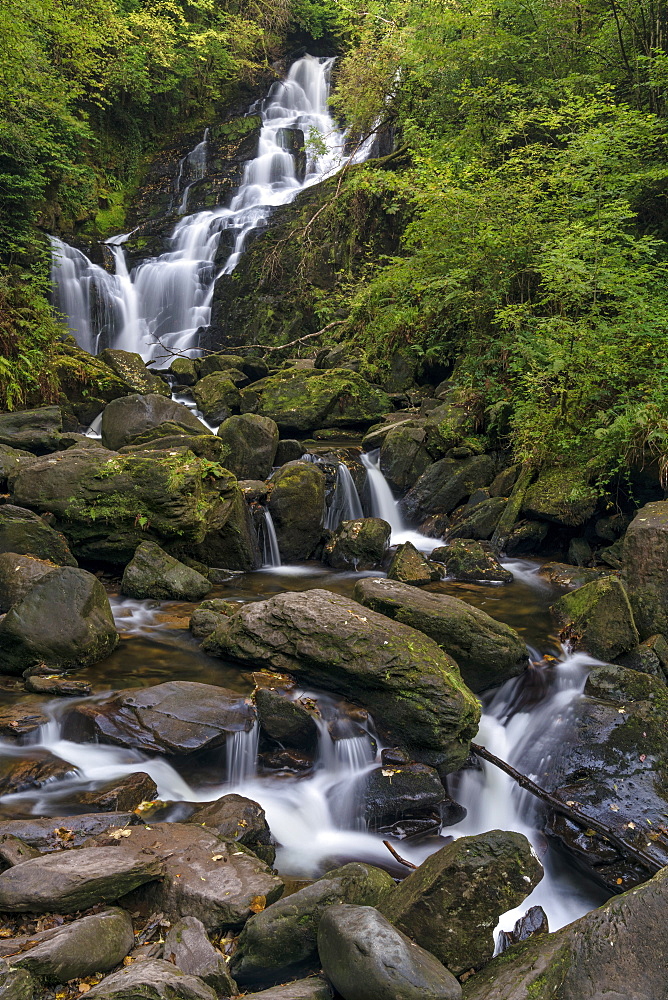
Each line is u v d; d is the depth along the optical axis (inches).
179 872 148.9
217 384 535.5
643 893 136.6
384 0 692.1
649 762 202.7
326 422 502.6
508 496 392.8
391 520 424.2
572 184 413.7
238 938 140.4
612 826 188.1
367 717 209.8
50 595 244.5
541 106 527.2
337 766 202.7
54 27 710.5
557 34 533.6
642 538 268.7
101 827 161.3
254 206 806.5
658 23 472.4
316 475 373.1
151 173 906.1
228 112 980.6
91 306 677.3
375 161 665.6
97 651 243.0
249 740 207.2
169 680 230.4
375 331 544.1
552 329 366.3
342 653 212.7
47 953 121.6
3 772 183.3
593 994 125.3
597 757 207.0
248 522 354.3
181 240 783.1
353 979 124.3
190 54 914.1
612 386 349.7
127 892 145.1
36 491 322.3
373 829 191.9
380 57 659.4
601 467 347.3
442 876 145.9
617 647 248.5
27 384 483.8
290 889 164.6
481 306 454.9
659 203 448.1
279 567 361.7
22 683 230.1
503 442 429.7
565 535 365.1
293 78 1025.5
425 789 194.7
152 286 720.3
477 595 313.9
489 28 556.4
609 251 377.7
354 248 669.3
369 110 694.5
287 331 680.4
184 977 121.0
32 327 506.3
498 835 153.5
